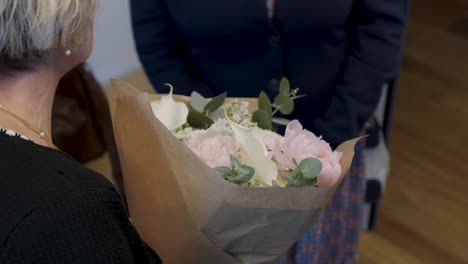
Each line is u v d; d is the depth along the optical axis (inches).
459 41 114.4
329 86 55.6
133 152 35.6
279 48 53.4
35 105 32.6
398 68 55.7
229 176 33.6
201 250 35.5
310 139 35.2
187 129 37.3
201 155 34.7
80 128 62.6
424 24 118.8
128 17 79.7
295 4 51.3
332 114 55.3
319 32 52.8
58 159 30.3
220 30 52.2
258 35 52.7
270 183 34.1
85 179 29.7
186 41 54.5
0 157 29.7
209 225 34.2
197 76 56.6
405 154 91.8
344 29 54.1
